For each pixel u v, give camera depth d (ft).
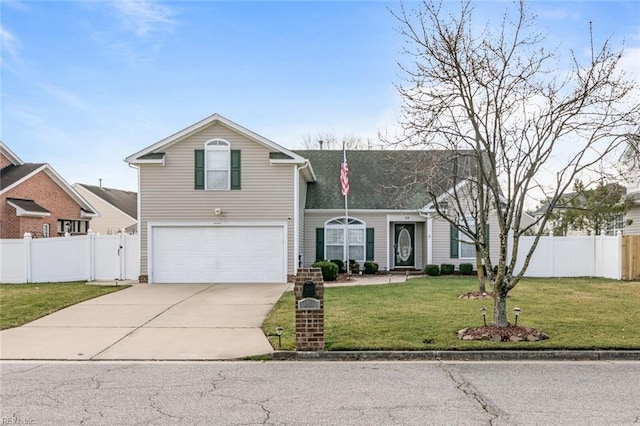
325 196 75.97
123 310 42.06
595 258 67.31
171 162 62.28
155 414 18.80
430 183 35.24
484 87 32.30
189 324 36.52
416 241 75.82
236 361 27.22
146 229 62.03
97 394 21.34
